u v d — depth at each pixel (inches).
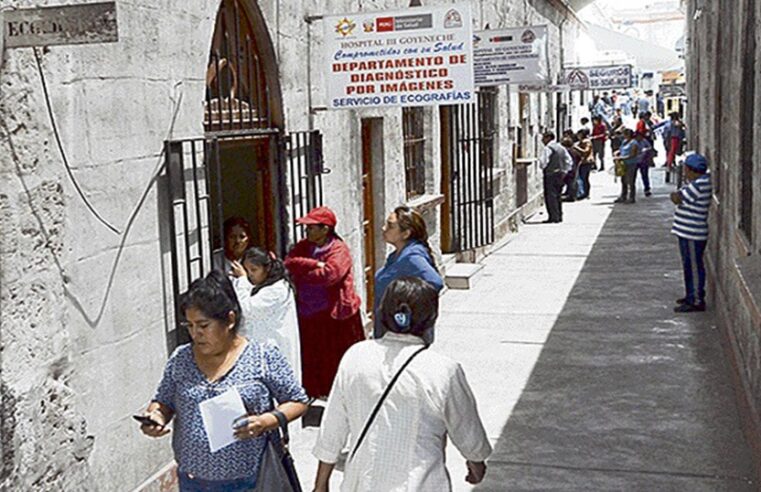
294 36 310.0
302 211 312.7
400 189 438.6
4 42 168.9
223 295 161.3
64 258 192.1
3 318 173.3
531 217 834.8
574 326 425.4
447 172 561.0
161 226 232.1
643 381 338.0
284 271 264.7
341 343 290.7
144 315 223.6
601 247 651.5
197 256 246.5
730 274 350.0
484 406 314.7
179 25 241.0
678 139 1063.0
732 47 362.0
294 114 310.5
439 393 151.6
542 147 924.6
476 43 490.0
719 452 267.6
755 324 247.6
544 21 898.1
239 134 273.7
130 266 217.9
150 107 227.0
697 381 336.2
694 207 436.1
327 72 311.0
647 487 244.4
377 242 414.6
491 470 257.6
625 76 975.6
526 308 466.0
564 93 1110.4
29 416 179.3
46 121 186.5
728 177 372.8
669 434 283.1
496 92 675.4
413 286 156.7
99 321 204.8
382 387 152.2
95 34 165.8
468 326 431.2
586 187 954.1
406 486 148.2
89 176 201.6
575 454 268.7
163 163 233.1
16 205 177.3
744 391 277.4
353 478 153.2
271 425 161.3
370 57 307.0
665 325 421.7
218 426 157.3
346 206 362.0
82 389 198.1
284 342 260.4
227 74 278.4
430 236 494.0
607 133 1293.1
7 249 174.6
